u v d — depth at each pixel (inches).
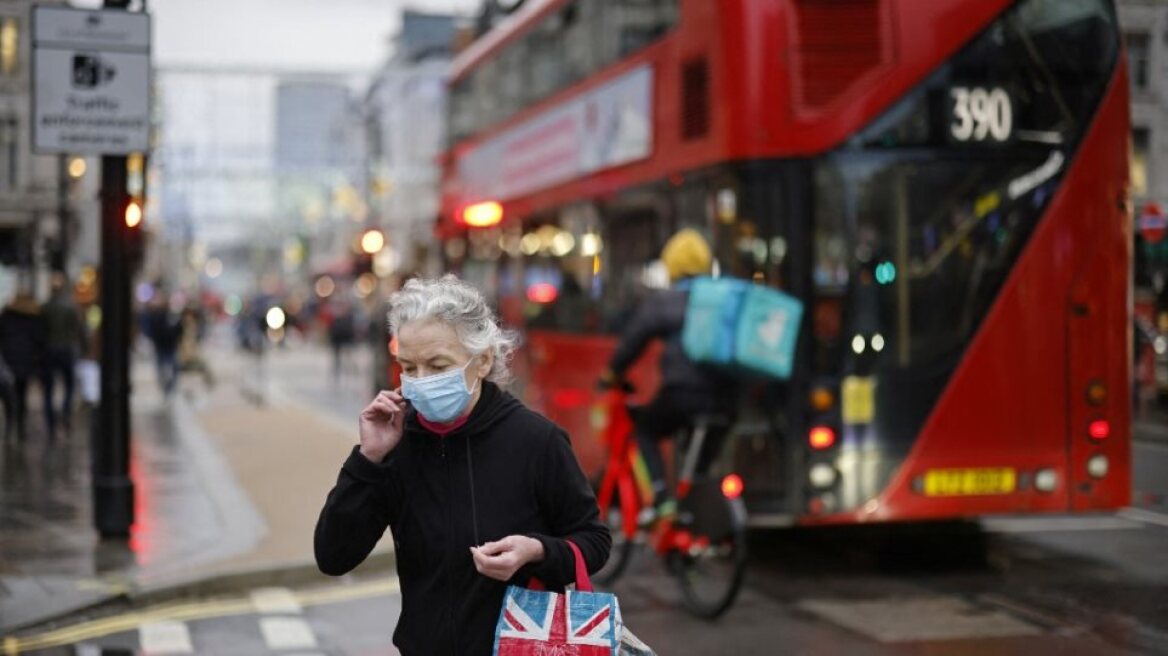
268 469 615.5
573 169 502.3
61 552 403.5
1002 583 367.9
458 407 135.5
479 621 136.6
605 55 470.6
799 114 363.3
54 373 745.0
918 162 365.4
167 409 1023.6
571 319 507.5
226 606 353.1
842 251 363.9
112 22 415.2
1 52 1165.7
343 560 141.6
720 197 373.1
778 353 343.3
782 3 363.6
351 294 2652.6
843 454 364.2
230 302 3272.6
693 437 350.0
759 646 302.7
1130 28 658.8
